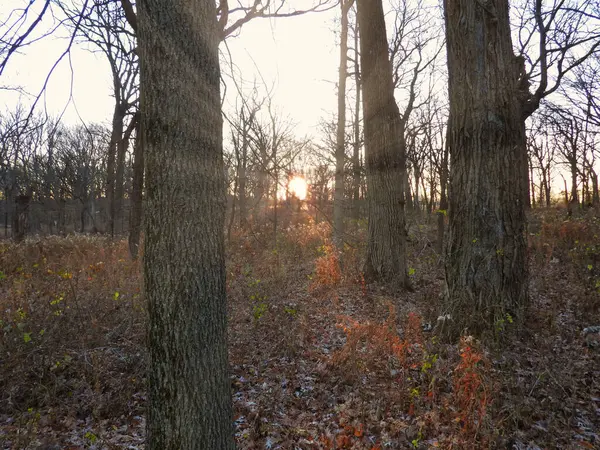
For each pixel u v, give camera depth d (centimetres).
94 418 391
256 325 567
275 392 411
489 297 490
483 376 351
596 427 334
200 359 229
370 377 425
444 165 1002
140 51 232
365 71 800
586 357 435
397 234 777
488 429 315
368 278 792
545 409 351
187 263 225
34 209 2116
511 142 500
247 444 343
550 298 618
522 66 554
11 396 415
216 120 241
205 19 234
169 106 223
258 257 970
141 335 539
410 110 1312
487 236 496
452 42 522
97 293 668
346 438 332
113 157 1113
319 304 677
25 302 629
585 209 2002
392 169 782
